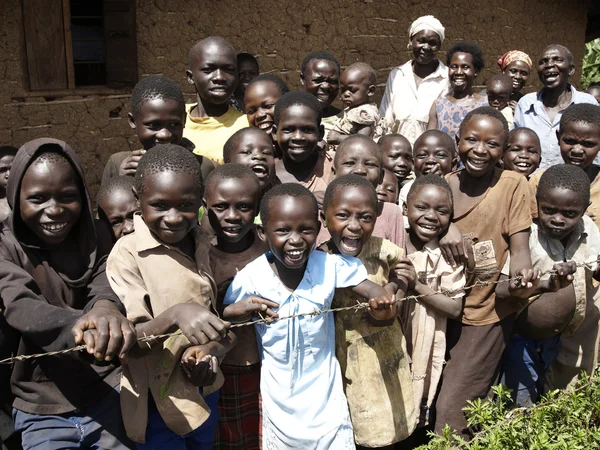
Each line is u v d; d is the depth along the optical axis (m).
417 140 5.10
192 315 2.66
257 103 4.69
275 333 3.21
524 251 3.88
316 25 7.61
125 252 2.92
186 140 4.18
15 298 2.68
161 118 3.83
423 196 3.78
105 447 2.92
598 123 4.65
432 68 6.85
